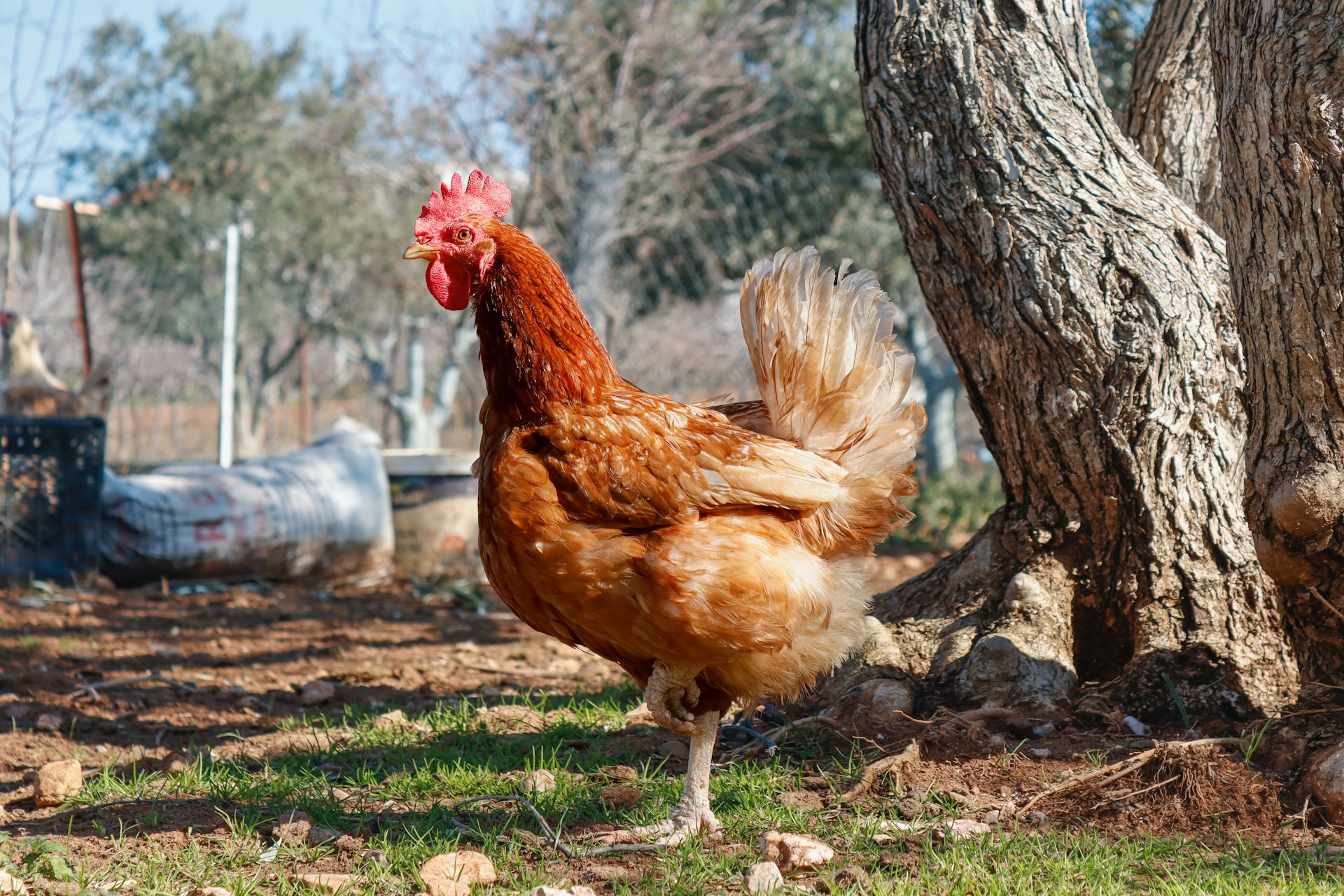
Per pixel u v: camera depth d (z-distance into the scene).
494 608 9.02
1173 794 3.59
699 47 15.48
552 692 5.79
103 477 9.05
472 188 3.62
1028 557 4.65
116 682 5.89
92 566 8.96
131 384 22.44
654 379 12.83
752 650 3.25
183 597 8.95
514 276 3.42
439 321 24.89
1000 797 3.72
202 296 22.58
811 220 14.97
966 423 22.58
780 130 16.20
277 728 5.16
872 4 4.57
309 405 28.98
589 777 4.12
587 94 14.78
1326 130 3.42
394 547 10.27
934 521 12.57
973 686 4.39
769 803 3.78
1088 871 3.08
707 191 15.25
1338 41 3.43
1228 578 4.36
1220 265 4.39
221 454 11.86
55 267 24.16
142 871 3.19
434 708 5.50
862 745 4.23
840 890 3.04
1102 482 4.39
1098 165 4.39
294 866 3.31
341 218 26.92
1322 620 3.88
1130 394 4.27
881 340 3.59
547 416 3.36
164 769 4.41
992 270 4.36
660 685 3.39
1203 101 5.20
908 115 4.46
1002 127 4.35
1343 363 3.55
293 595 9.35
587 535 3.18
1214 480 4.36
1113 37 9.09
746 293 3.77
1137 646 4.38
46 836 3.50
